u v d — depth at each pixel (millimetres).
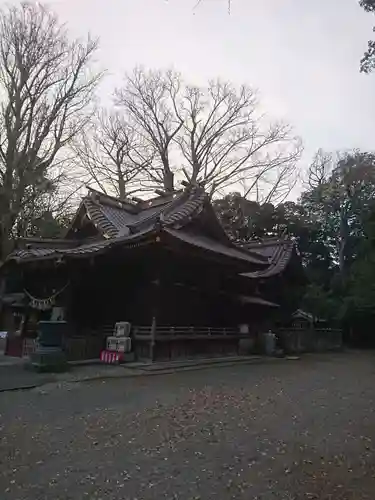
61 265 15539
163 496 4484
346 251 39688
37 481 4809
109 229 17641
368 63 8023
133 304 16656
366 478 5137
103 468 5242
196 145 34500
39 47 22422
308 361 20344
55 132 23203
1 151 21484
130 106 34562
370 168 39344
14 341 16875
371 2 7461
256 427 7402
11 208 21312
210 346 18641
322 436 6957
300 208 39688
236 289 22734
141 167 33750
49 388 10398
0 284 19391
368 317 30547
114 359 14773
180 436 6707
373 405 9711
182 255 16328
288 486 4832
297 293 27125
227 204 36469
